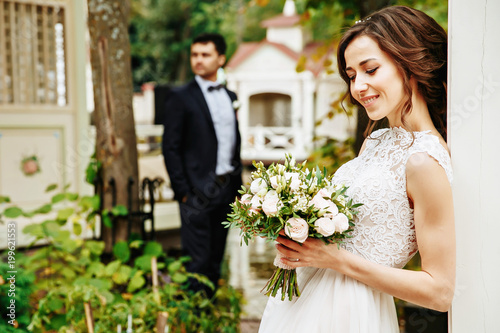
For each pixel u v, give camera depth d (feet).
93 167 12.99
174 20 70.49
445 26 19.10
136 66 70.28
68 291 10.19
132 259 12.67
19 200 16.72
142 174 19.88
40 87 17.60
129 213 12.91
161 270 12.96
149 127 21.25
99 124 12.90
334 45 16.06
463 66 5.27
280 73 48.70
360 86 5.03
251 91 49.85
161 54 69.51
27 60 17.04
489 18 5.22
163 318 9.37
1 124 16.40
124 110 12.98
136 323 9.82
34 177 17.01
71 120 17.75
